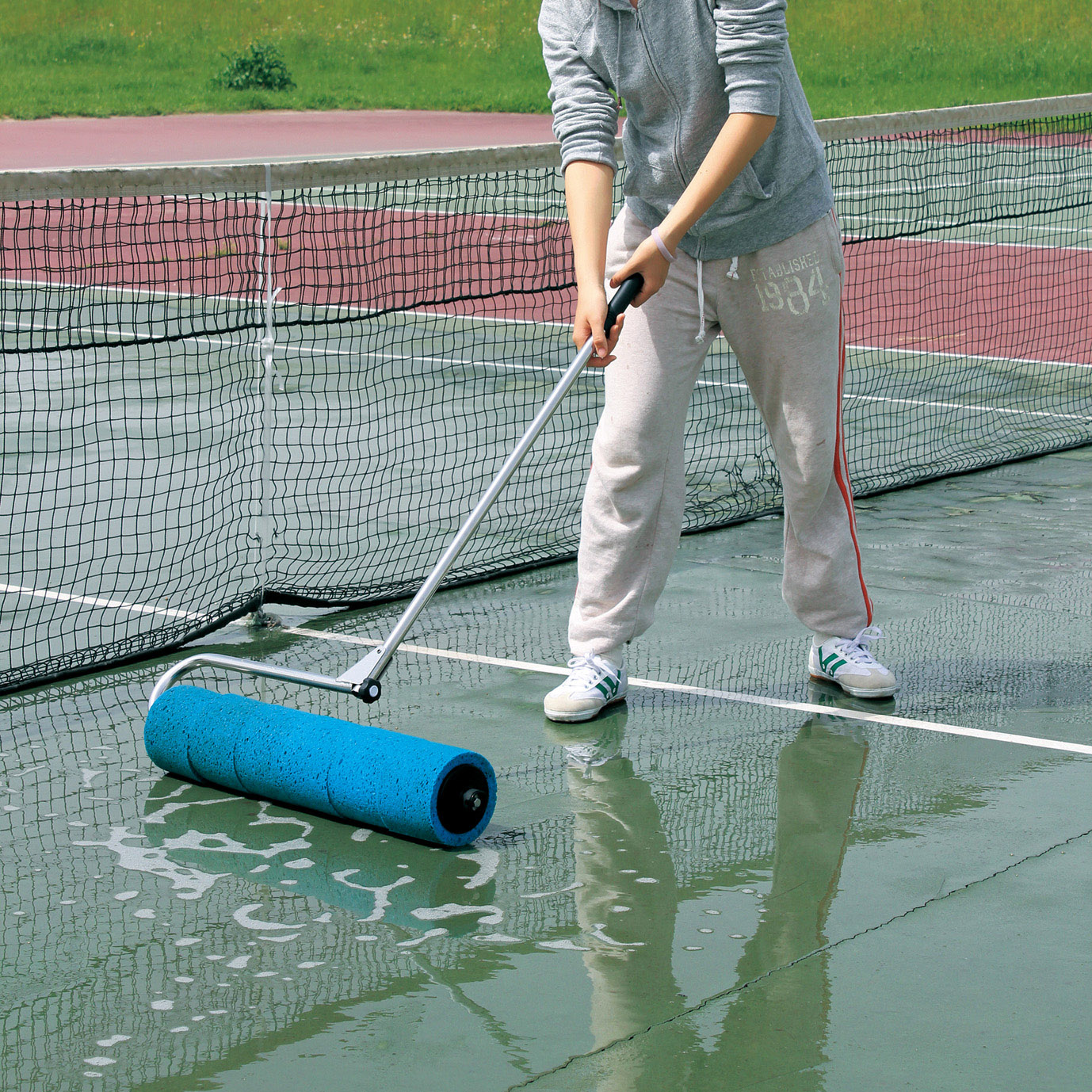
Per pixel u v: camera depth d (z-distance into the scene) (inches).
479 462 300.4
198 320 468.8
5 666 184.4
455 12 1590.8
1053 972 114.0
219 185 193.9
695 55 150.9
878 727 166.7
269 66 1389.0
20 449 301.0
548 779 152.1
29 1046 103.7
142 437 307.0
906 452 307.6
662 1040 104.4
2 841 136.9
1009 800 146.7
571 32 158.4
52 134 1119.0
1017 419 342.6
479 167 217.0
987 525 250.1
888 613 206.4
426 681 181.0
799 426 166.2
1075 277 555.8
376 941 118.6
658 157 158.9
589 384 384.2
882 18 1432.1
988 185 780.0
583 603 170.2
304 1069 101.0
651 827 140.9
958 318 480.1
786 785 150.5
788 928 121.0
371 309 497.4
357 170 205.5
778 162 155.8
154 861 133.2
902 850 135.9
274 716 144.9
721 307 161.8
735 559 231.9
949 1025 106.3
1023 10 1425.9
